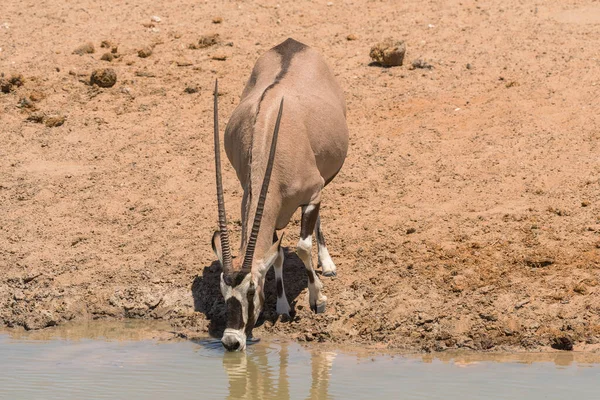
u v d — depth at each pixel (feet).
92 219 113.50
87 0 178.19
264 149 84.89
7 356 83.97
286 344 86.28
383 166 119.44
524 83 135.85
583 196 107.76
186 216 112.37
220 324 92.43
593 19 156.15
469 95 134.82
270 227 83.82
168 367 79.46
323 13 168.35
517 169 115.03
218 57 152.25
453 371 76.64
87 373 78.02
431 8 166.91
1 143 132.77
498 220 104.47
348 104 135.64
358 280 95.61
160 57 154.20
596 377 73.87
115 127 135.23
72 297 99.04
